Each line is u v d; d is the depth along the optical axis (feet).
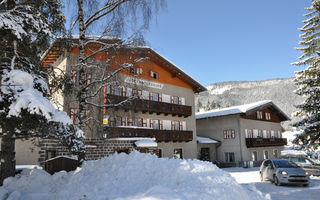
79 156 28.71
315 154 55.42
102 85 32.42
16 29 20.71
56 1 28.09
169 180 17.42
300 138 57.00
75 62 35.14
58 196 19.57
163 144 82.07
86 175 21.45
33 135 24.84
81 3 32.45
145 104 75.15
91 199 16.40
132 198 14.87
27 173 28.04
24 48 25.59
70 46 33.06
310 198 29.86
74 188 19.60
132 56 34.88
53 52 33.76
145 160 20.81
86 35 33.81
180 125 90.48
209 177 18.10
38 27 23.39
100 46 36.27
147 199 14.20
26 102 18.71
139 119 77.30
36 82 23.77
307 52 78.18
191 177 17.62
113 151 62.13
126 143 65.31
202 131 115.55
